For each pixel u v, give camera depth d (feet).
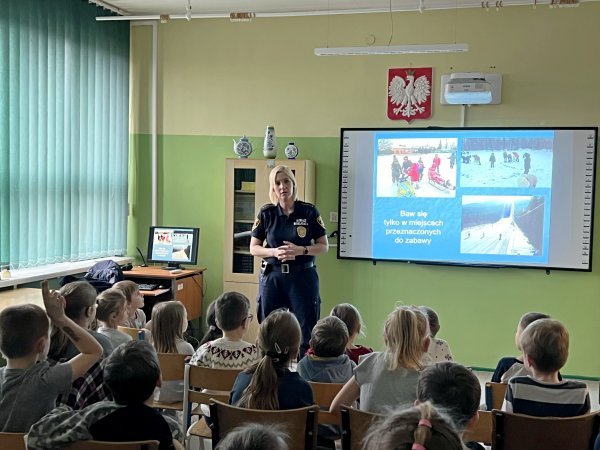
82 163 19.36
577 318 18.88
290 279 15.67
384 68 19.95
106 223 20.63
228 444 4.30
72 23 18.67
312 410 7.45
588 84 18.57
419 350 8.50
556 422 7.29
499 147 19.11
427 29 19.53
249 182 20.13
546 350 8.09
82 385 8.51
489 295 19.49
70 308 9.06
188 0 18.54
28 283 17.49
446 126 19.61
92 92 19.69
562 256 18.79
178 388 10.59
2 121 16.15
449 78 19.38
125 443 6.11
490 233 19.29
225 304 10.25
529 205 18.97
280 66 20.67
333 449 8.91
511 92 19.06
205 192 21.45
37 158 17.38
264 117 20.86
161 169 21.72
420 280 19.97
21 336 7.25
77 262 19.72
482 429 8.05
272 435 4.38
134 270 19.99
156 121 21.63
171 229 20.74
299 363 9.66
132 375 6.39
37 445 6.21
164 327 11.01
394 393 8.27
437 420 3.87
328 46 20.30
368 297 20.33
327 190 20.54
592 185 18.47
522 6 18.88
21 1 16.66
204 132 21.33
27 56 16.92
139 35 21.57
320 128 20.49
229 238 20.27
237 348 10.14
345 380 9.48
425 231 19.74
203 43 21.17
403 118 19.86
